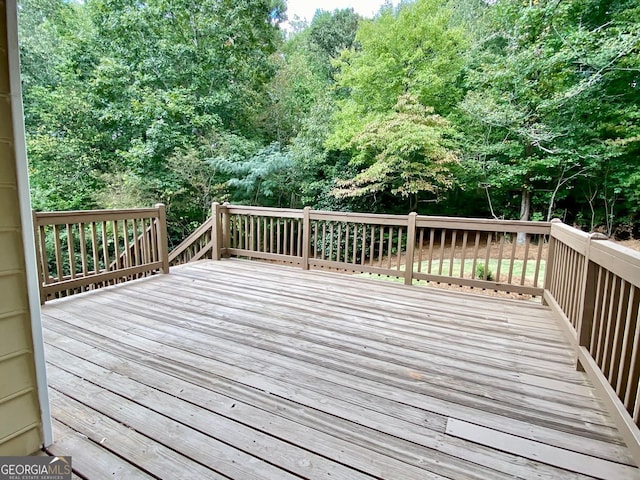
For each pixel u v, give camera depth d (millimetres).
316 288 4012
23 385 1427
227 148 8938
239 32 10398
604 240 2121
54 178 8586
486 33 8266
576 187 8188
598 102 6746
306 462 1446
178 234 9219
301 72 11078
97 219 3717
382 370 2215
